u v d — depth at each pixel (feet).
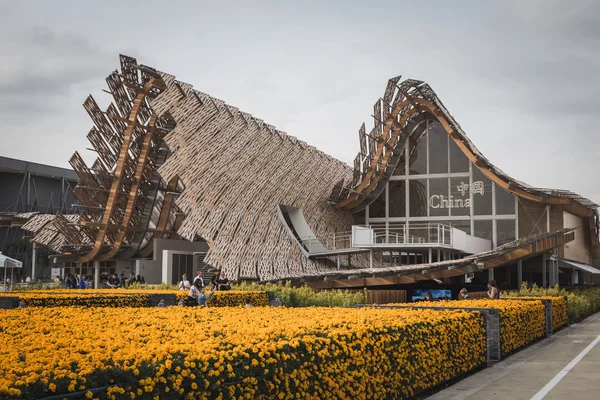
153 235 127.03
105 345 20.92
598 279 219.41
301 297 80.38
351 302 78.74
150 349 18.79
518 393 28.96
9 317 33.01
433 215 145.07
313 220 130.82
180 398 16.39
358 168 130.93
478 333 38.32
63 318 32.32
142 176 117.70
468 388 31.99
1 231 189.37
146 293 68.44
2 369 15.94
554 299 63.62
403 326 28.40
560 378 33.04
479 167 137.18
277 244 114.52
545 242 103.19
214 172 103.40
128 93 108.99
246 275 104.73
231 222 105.40
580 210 142.41
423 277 101.45
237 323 28.48
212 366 17.72
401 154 148.15
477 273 143.13
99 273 129.70
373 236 116.16
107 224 110.63
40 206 202.49
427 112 143.95
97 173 106.42
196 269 127.24
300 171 126.11
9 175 197.67
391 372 26.45
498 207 140.97
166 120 112.57
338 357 22.97
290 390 19.99
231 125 108.17
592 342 51.85
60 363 16.12
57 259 121.90
